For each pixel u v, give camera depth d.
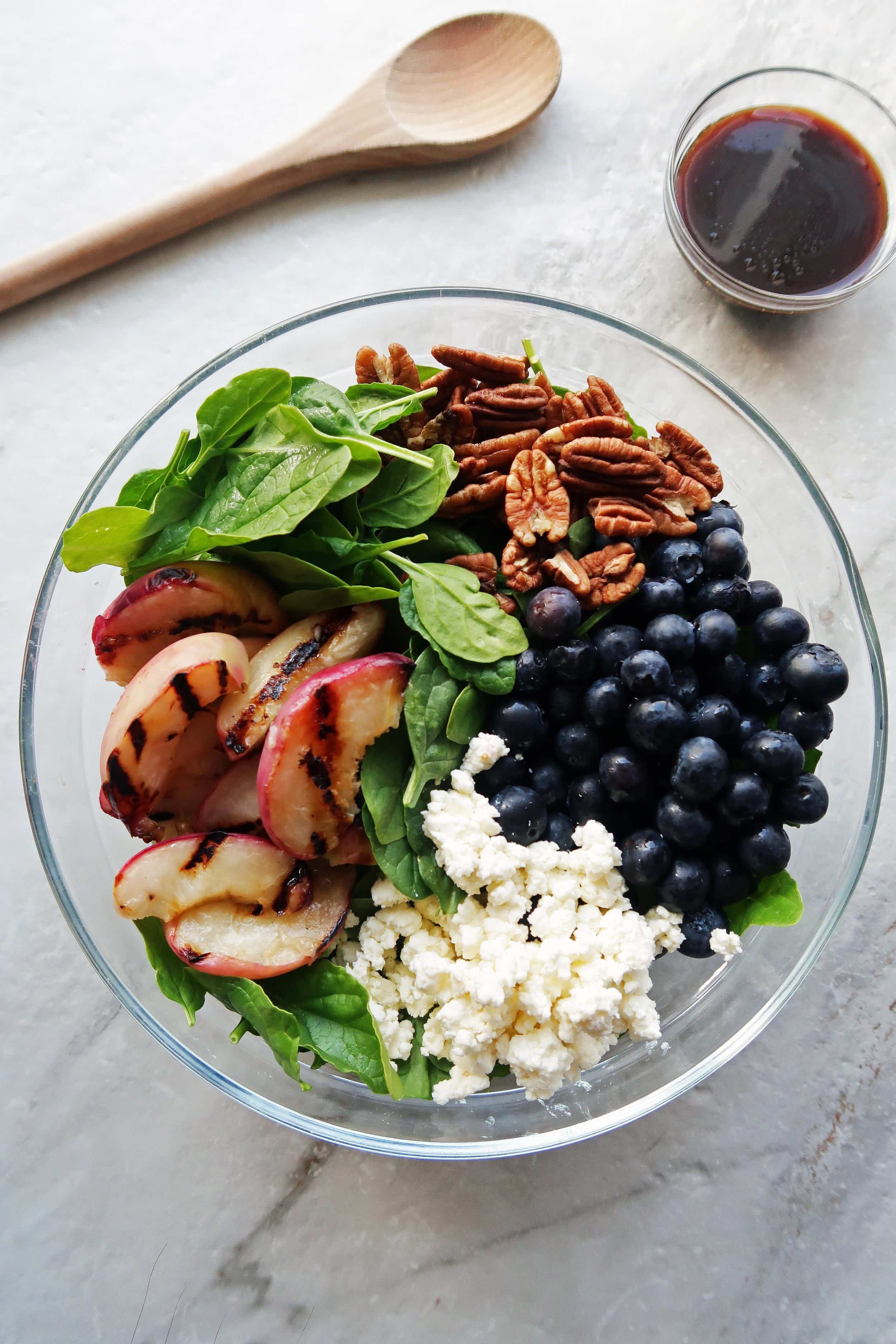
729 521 0.42
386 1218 0.46
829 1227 0.46
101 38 0.51
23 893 0.48
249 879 0.39
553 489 0.41
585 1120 0.42
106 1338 0.46
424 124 0.50
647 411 0.46
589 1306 0.46
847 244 0.49
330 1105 0.43
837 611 0.44
